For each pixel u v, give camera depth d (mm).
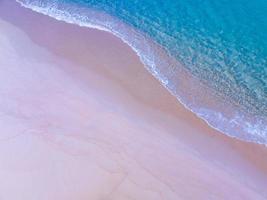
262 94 20297
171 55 22406
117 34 23719
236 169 16781
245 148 17641
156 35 23781
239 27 24500
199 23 24766
